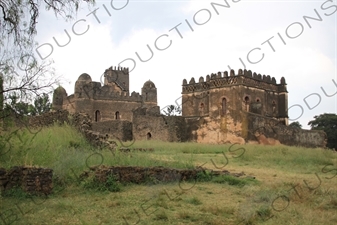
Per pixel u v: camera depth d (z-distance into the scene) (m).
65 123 23.22
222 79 47.53
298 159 24.39
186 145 34.53
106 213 10.06
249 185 14.88
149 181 14.62
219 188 14.30
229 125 46.12
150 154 23.97
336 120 68.38
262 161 24.25
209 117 48.25
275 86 52.12
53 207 10.53
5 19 13.48
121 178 14.22
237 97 45.97
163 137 50.06
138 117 53.12
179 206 11.13
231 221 9.66
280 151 28.38
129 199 11.81
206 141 48.09
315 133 47.03
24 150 15.14
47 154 15.17
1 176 11.82
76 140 20.44
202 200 12.05
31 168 11.96
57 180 13.15
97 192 12.73
